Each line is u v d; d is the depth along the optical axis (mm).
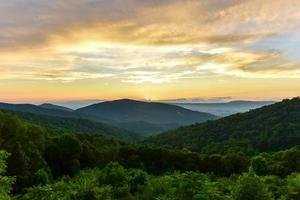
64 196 40531
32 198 29656
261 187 30391
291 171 67750
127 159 90438
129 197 51312
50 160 76625
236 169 83125
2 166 21500
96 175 63281
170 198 36188
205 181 34438
